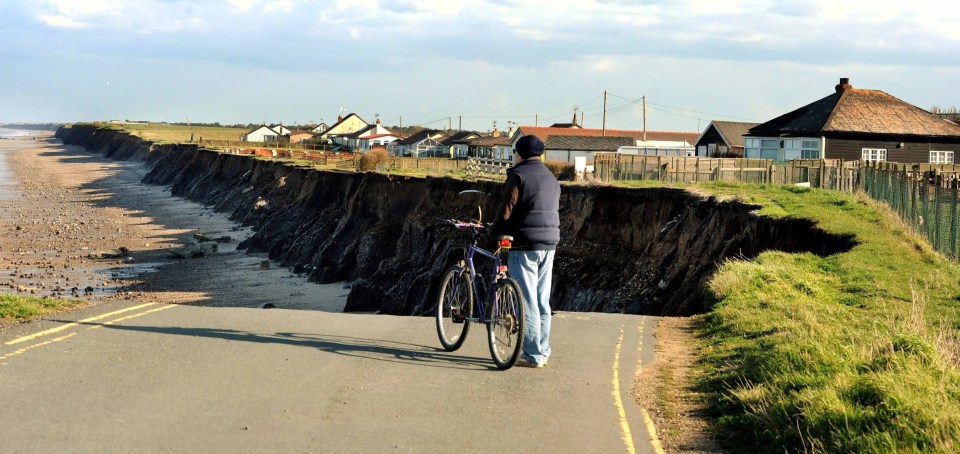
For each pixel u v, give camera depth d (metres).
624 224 31.19
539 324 8.77
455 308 9.38
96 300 13.09
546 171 8.78
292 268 46.88
